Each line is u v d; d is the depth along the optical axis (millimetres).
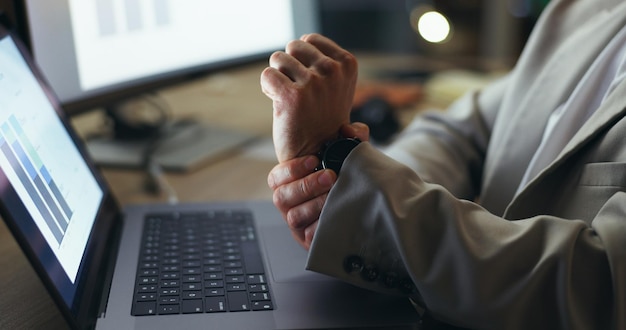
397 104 1530
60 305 612
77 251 723
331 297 727
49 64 1096
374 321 685
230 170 1229
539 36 1052
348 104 794
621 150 726
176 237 875
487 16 2295
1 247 916
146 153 1243
